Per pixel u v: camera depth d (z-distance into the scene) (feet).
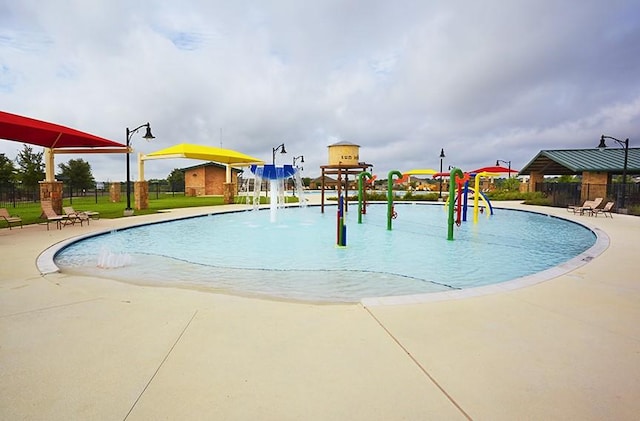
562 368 9.04
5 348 10.02
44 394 7.75
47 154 45.80
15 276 18.53
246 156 76.28
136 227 43.14
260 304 13.98
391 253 30.22
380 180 237.45
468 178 55.57
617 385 8.26
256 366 9.06
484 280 22.08
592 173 74.33
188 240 36.17
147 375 8.58
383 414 7.14
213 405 7.40
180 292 15.81
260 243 34.68
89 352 9.78
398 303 13.98
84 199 104.83
